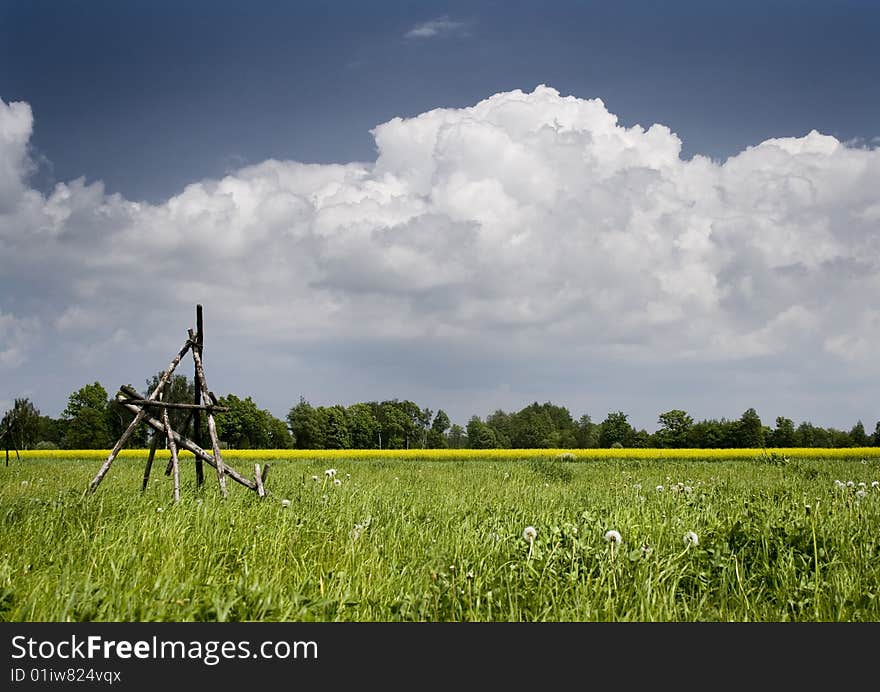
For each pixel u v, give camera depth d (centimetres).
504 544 641
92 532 687
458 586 528
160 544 632
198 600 487
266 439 11894
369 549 675
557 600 521
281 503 907
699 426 13562
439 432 15212
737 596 565
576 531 651
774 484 1489
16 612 452
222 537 675
